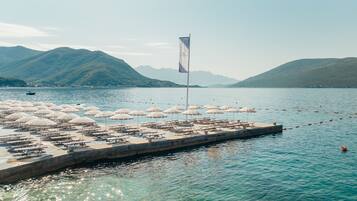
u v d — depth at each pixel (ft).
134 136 126.52
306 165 98.07
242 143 133.28
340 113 261.65
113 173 89.20
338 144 131.64
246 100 479.41
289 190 75.41
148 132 131.75
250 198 70.33
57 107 195.93
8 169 78.18
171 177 85.66
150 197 70.79
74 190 74.74
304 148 123.54
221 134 137.28
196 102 428.56
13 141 106.83
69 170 91.30
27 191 73.61
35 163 84.33
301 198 70.38
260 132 154.81
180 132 136.15
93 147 103.55
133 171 91.35
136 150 109.70
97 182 80.94
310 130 171.32
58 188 75.97
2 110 203.31
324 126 187.11
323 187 77.61
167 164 99.55
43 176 84.84
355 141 138.41
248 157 108.78
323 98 504.02
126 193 73.26
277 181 82.12
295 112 276.21
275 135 154.20
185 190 75.46
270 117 238.07
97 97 518.78
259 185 79.05
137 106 341.00
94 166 96.27
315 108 315.17
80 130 136.15
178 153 114.83
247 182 81.35
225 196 71.46
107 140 113.91
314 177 85.61
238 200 69.10
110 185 78.74
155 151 114.62
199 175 87.51
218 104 387.14
